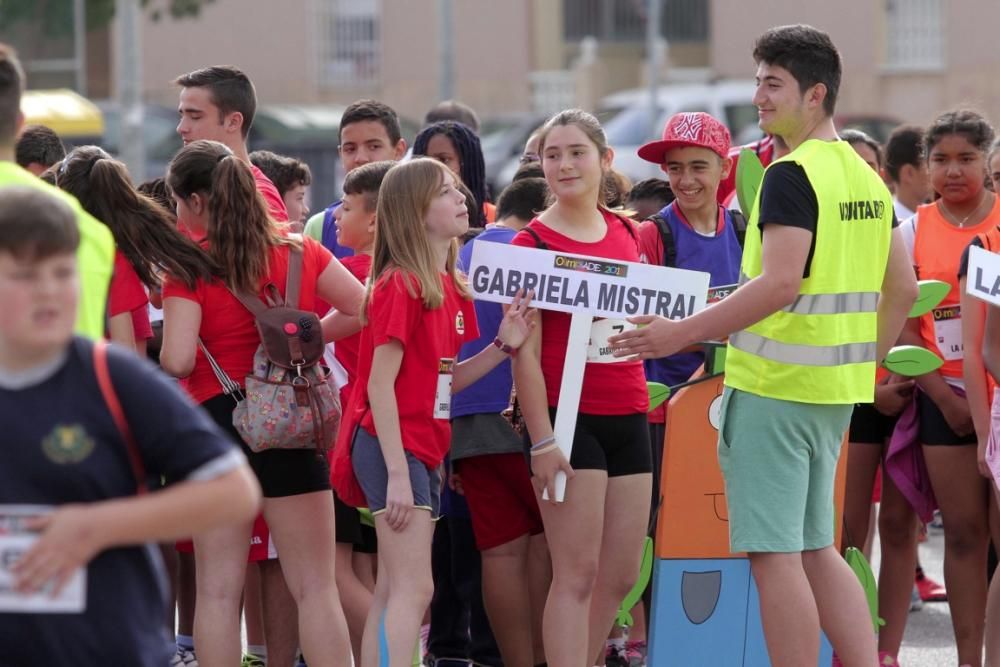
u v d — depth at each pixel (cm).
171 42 6256
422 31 6291
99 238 696
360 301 1026
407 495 947
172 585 1220
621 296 984
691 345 1037
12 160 718
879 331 1034
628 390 1014
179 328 962
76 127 3294
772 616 949
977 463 1181
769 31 983
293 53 6294
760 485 948
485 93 6228
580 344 987
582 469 996
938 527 1867
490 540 1102
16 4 5347
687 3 6512
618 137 4425
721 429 971
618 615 1095
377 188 1147
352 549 1162
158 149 4356
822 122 978
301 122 4553
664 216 1199
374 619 974
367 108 1430
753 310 924
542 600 1125
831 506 984
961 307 1135
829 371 948
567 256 989
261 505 980
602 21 6550
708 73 6106
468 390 1097
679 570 1081
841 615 974
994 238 1129
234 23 6278
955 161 1241
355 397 995
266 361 977
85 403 580
